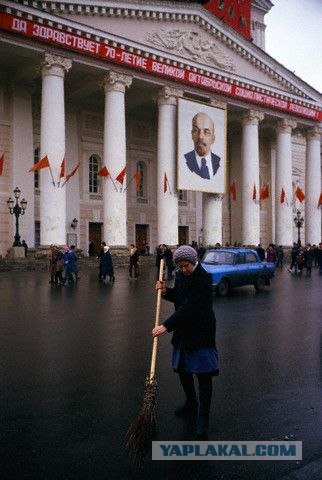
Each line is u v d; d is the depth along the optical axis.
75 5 29.42
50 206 28.30
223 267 16.92
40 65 28.47
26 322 10.79
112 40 30.34
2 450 4.21
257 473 3.82
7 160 31.61
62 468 3.88
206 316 4.54
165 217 33.69
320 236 45.09
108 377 6.53
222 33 37.25
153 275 24.52
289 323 10.89
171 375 6.66
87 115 36.91
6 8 26.05
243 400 5.61
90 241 36.88
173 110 34.16
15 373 6.71
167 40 34.28
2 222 31.27
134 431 4.11
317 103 44.44
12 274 24.20
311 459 4.05
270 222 48.09
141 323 10.73
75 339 8.99
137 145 39.81
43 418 4.98
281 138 42.38
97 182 37.53
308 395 5.80
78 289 17.78
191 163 34.12
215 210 36.66
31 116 32.44
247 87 38.28
